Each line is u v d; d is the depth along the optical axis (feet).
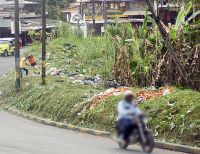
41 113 95.61
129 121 57.72
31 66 147.13
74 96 90.33
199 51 82.17
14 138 69.92
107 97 82.58
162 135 65.21
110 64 107.55
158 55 89.04
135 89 85.92
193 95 70.95
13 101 112.57
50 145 63.67
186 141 61.87
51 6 370.12
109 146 63.62
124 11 282.77
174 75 85.71
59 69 128.67
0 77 156.04
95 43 148.46
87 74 119.65
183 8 85.20
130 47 96.27
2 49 246.27
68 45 181.88
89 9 305.12
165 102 70.79
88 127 79.30
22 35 311.68
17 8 117.19
